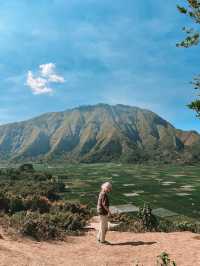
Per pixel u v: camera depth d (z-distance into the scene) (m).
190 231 18.86
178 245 13.07
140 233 16.45
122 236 15.30
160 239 14.35
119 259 11.28
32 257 10.89
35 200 27.30
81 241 14.31
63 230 16.08
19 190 108.81
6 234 13.46
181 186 176.25
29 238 13.52
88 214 25.19
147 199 135.25
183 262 10.70
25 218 15.59
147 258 11.31
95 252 12.29
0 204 25.84
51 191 118.12
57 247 12.91
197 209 112.19
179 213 105.69
